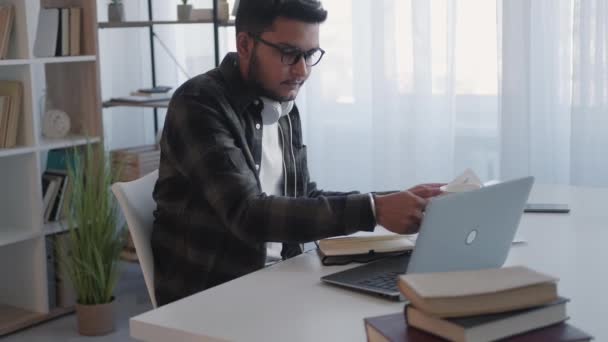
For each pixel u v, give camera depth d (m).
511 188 1.45
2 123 3.09
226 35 3.97
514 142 3.21
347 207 1.60
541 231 1.86
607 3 3.00
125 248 3.74
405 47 3.49
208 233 1.82
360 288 1.44
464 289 1.08
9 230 3.25
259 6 1.81
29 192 3.23
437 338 1.07
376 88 3.54
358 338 1.23
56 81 3.45
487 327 1.05
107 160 3.29
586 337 1.07
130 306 3.47
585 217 2.00
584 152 3.09
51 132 3.33
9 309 3.39
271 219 1.62
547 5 3.15
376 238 1.73
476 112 3.42
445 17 3.39
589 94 3.06
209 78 1.87
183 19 3.59
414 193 1.66
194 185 1.79
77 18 3.30
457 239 1.38
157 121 4.09
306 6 1.81
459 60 3.41
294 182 2.11
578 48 3.04
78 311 3.17
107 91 4.21
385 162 3.57
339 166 3.78
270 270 1.61
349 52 3.69
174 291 1.84
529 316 1.08
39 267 3.28
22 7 3.03
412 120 3.48
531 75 3.20
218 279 1.83
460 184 1.69
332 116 3.76
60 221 3.33
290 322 1.30
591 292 1.42
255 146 1.95
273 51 1.83
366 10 3.61
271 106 1.95
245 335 1.25
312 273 1.58
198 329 1.27
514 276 1.12
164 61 4.17
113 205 3.15
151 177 1.98
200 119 1.76
